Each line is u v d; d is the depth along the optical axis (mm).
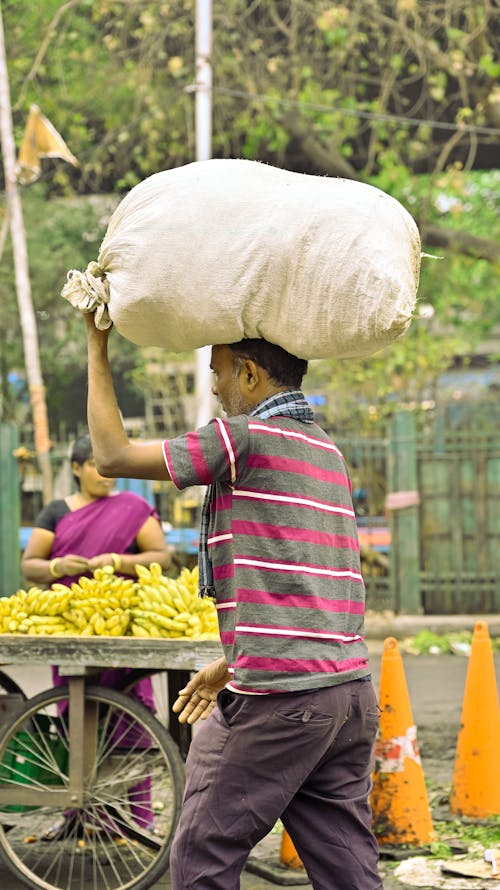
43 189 22797
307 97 19328
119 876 6172
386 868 6238
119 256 3949
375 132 19172
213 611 6156
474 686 7254
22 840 6949
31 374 16656
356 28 18500
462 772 7211
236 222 3854
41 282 22797
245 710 3758
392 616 16219
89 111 21094
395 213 3932
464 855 6395
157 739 5922
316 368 21156
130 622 6137
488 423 16547
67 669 5871
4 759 6105
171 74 20062
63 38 19438
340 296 3787
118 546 6867
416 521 16250
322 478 3965
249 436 3812
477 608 16375
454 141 19047
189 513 17484
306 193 3867
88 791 5973
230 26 19297
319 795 3951
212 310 3871
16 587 16375
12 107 18625
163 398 22531
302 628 3758
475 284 26531
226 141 20438
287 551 3783
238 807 3789
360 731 3922
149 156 20812
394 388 20812
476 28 18172
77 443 6992
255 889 6008
